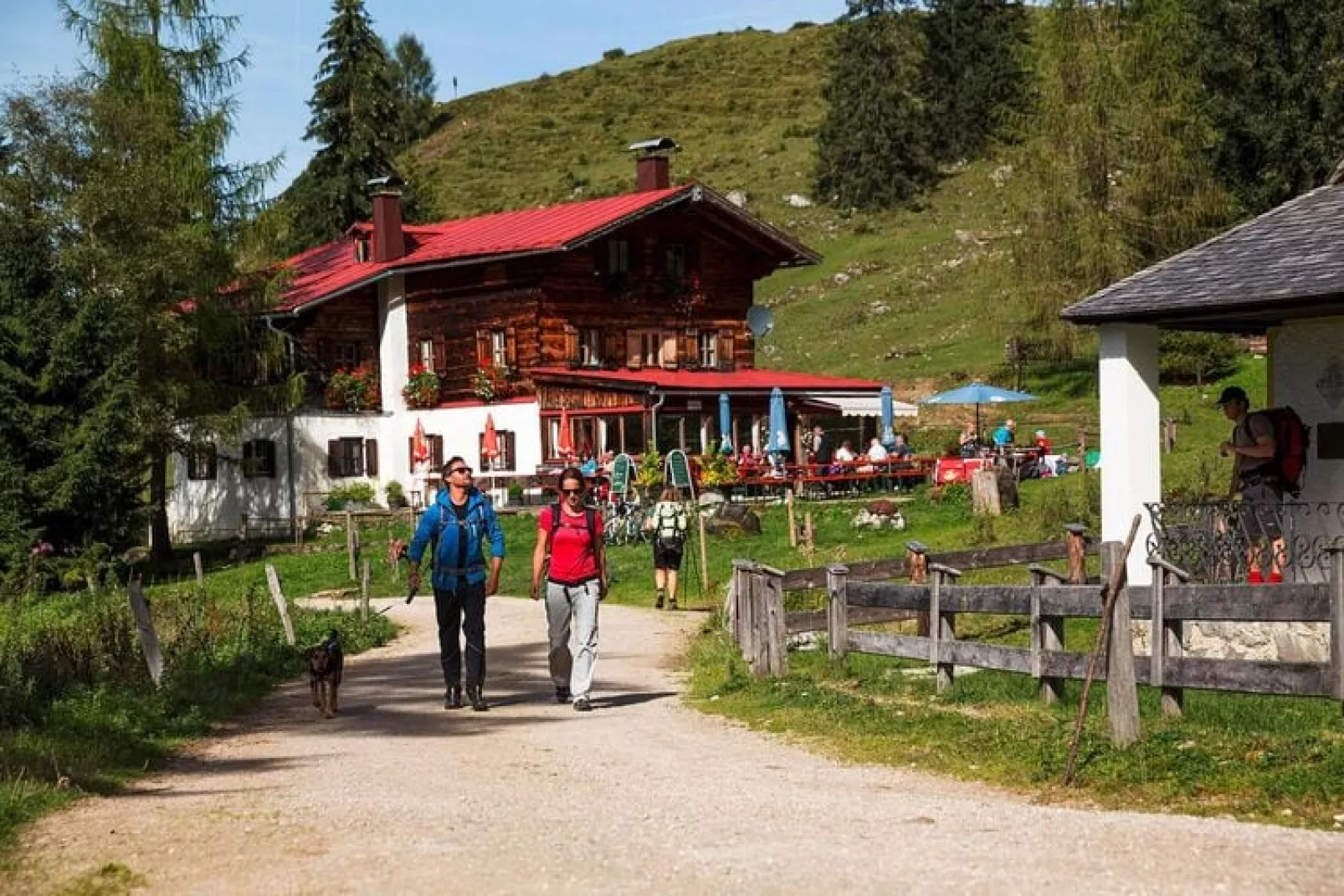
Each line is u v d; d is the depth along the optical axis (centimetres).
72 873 770
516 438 4722
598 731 1320
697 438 4666
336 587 3253
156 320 4019
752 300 5172
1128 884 678
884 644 1438
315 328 5125
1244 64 5503
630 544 3509
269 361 4653
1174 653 1098
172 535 4919
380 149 7638
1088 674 990
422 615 2638
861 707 1316
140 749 1242
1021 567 2078
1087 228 5181
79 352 3625
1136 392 1559
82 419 3591
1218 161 5575
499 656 1986
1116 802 912
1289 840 757
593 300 4803
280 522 4841
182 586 3319
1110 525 1570
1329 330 1509
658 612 2430
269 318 4875
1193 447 4019
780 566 2727
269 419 4862
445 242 5231
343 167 7588
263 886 734
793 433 4678
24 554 3419
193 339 4184
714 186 10744
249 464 4728
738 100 13600
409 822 884
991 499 3094
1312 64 5412
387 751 1233
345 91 7625
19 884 750
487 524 1516
